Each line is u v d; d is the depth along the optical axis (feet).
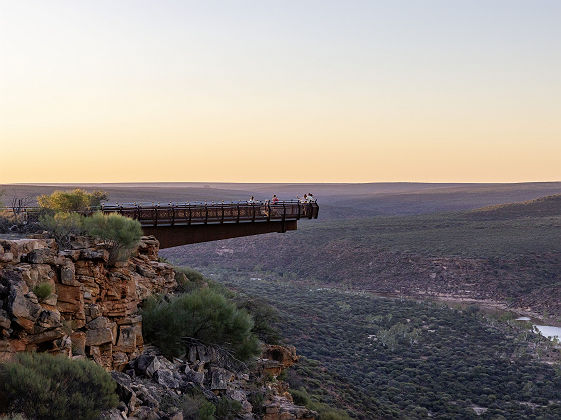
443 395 333.62
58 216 71.26
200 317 70.69
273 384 76.69
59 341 50.44
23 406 42.09
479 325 594.24
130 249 68.44
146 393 52.70
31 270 52.34
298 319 426.10
